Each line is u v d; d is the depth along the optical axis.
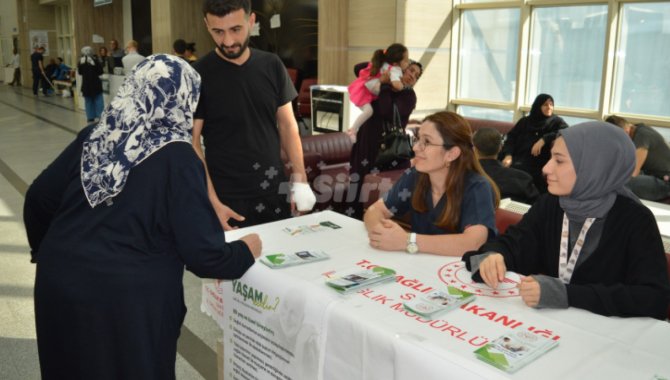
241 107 2.39
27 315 3.12
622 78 5.32
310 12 8.11
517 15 6.02
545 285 1.38
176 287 1.54
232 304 1.76
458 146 1.91
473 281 1.57
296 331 1.51
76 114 12.34
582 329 1.29
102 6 14.73
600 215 1.52
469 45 6.52
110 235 1.44
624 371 1.11
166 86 1.47
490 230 1.88
